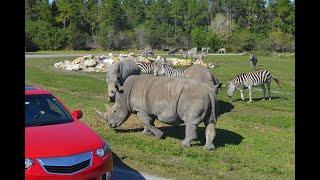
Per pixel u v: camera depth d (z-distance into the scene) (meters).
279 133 12.69
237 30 93.56
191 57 52.84
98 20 92.75
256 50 75.00
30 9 85.75
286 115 16.08
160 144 10.93
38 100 8.41
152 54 60.25
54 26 87.12
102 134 11.98
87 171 6.92
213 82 15.14
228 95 19.94
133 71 16.14
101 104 17.41
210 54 69.94
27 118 7.89
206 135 10.59
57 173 6.70
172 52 63.72
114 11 92.75
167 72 21.91
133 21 100.38
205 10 111.62
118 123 12.09
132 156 9.82
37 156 6.69
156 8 105.62
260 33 93.31
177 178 8.50
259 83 19.72
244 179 8.44
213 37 82.44
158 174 8.73
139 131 12.57
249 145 11.12
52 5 90.12
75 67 35.53
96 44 80.31
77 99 18.84
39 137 7.14
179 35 88.19
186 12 108.94
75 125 7.86
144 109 11.41
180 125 13.30
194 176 8.62
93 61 35.66
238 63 46.03
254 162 9.62
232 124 13.89
